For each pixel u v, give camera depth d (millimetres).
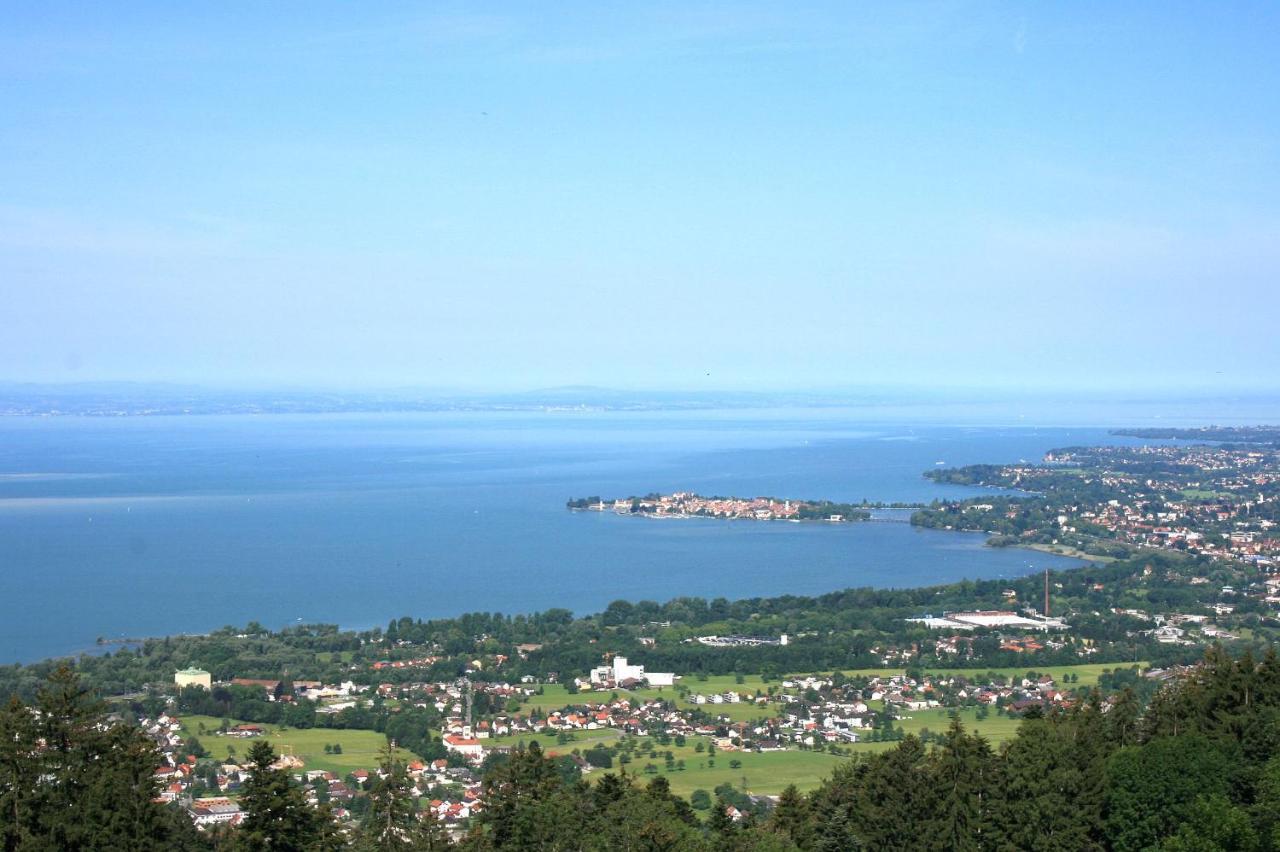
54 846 68688
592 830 82250
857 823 82688
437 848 79250
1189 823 73625
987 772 80562
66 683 73750
